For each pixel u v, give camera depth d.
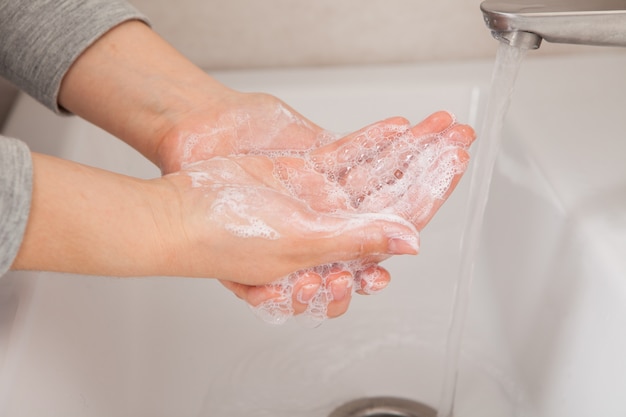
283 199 0.52
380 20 0.84
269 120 0.63
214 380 0.66
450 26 0.84
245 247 0.52
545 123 0.72
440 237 0.79
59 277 0.57
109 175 0.50
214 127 0.62
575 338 0.58
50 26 0.60
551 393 0.61
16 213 0.46
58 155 0.67
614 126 0.72
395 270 0.77
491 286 0.72
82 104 0.63
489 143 0.56
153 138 0.62
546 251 0.63
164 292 0.72
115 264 0.50
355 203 0.60
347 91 0.80
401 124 0.60
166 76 0.62
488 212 0.75
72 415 0.51
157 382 0.64
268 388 0.66
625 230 0.58
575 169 0.65
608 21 0.48
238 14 0.83
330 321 0.72
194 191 0.52
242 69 0.86
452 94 0.80
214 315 0.71
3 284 0.54
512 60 0.53
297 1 0.82
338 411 0.65
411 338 0.71
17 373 0.49
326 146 0.61
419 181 0.58
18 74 0.61
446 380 0.63
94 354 0.57
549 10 0.48
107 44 0.62
